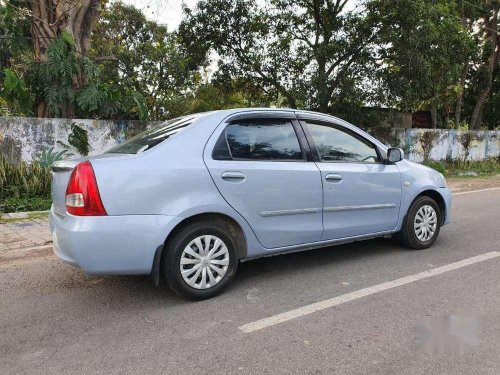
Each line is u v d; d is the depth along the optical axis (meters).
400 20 13.33
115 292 4.24
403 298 3.97
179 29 16.05
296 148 4.46
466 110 24.30
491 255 5.26
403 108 15.07
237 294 4.13
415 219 5.38
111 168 3.56
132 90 11.15
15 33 10.75
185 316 3.67
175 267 3.81
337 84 14.14
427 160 16.75
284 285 4.35
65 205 3.65
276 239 4.30
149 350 3.12
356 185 4.78
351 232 4.82
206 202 3.84
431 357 2.97
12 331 3.46
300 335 3.30
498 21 21.28
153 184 3.64
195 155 3.88
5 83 9.72
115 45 21.50
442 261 5.03
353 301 3.92
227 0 15.02
